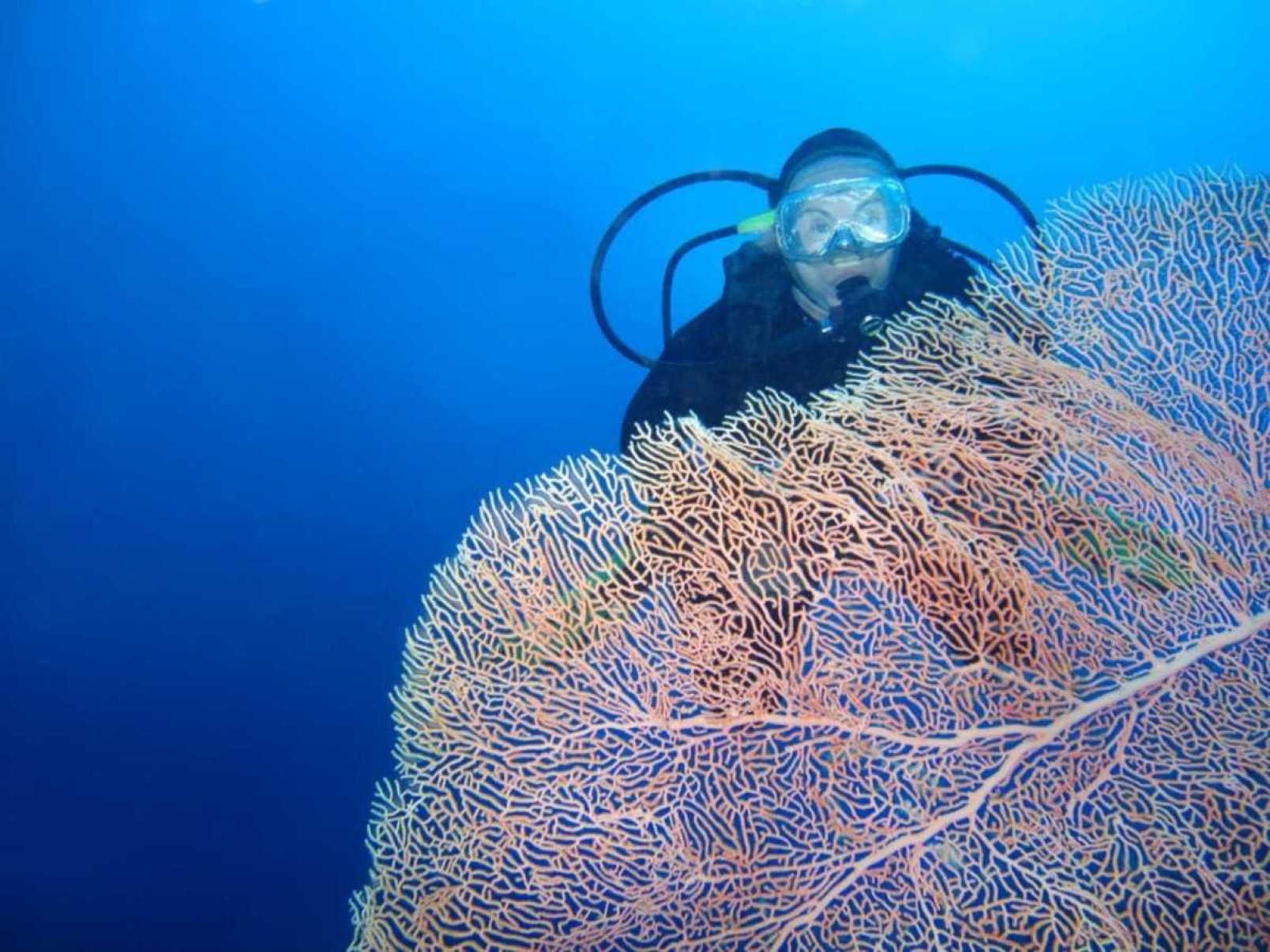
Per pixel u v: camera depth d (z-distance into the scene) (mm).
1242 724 943
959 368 1056
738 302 1337
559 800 1027
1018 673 982
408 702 1056
